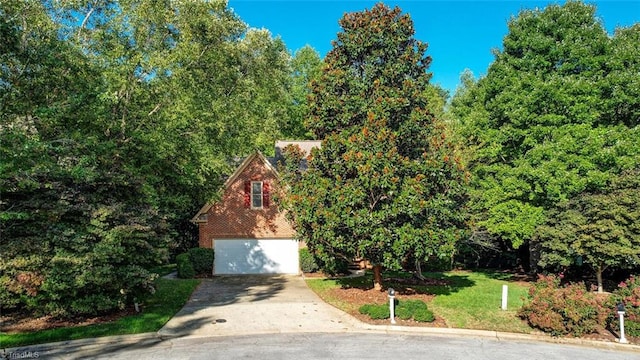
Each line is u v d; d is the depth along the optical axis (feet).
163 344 37.73
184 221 98.78
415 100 56.44
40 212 41.22
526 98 65.77
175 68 58.85
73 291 40.78
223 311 49.32
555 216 63.21
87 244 41.65
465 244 77.25
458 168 52.75
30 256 38.96
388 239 48.32
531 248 78.54
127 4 58.65
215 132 68.33
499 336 42.96
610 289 65.26
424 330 43.65
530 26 72.18
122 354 34.76
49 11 57.31
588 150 61.41
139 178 49.32
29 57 41.73
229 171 77.20
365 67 58.59
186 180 65.16
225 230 83.30
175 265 95.20
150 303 51.98
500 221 66.13
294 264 83.76
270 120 99.55
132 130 57.47
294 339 40.01
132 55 57.26
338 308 51.03
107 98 48.49
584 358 37.04
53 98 45.65
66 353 34.71
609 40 67.77
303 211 52.16
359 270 83.61
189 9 64.75
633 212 54.29
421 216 50.96
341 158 53.62
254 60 101.50
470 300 54.13
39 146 38.73
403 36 58.39
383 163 48.78
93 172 43.93
